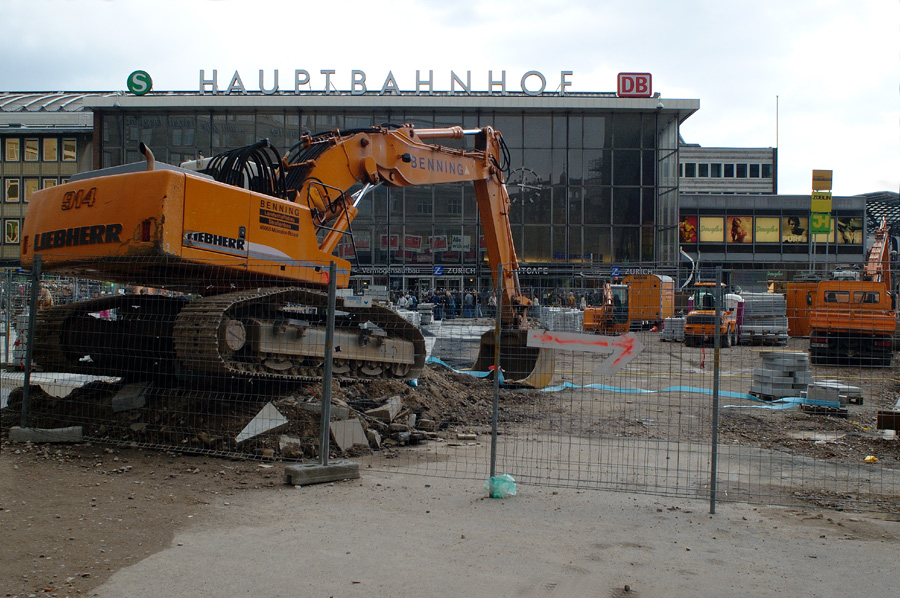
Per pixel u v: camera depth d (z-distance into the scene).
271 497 6.33
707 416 11.48
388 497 6.40
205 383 9.22
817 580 4.64
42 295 11.61
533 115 42.47
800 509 6.32
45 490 6.27
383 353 10.98
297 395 9.52
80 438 8.24
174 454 7.80
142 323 9.70
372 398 10.19
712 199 59.53
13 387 10.31
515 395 13.09
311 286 10.15
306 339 9.51
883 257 30.88
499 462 7.97
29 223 9.09
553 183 42.59
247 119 41.66
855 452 9.02
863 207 59.53
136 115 41.34
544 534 5.45
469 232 42.69
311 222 10.07
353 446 8.40
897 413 9.40
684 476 7.47
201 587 4.34
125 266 8.58
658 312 14.48
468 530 5.51
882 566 4.91
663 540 5.38
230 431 8.15
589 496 6.55
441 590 4.38
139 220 8.02
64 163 54.94
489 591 4.38
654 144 42.59
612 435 9.91
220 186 8.59
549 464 7.90
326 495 6.43
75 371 10.38
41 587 4.25
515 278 14.66
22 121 56.50
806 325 27.03
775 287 29.34
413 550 5.04
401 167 12.04
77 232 8.51
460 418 10.80
